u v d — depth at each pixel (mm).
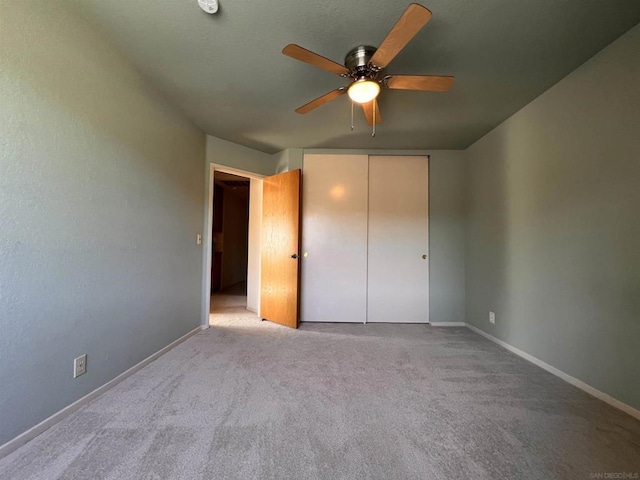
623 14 1582
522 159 2646
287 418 1618
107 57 1858
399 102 2568
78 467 1229
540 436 1482
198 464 1263
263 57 1987
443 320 3746
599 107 1902
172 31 1747
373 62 1690
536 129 2477
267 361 2445
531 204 2527
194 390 1922
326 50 1889
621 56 1759
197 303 3234
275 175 3854
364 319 3768
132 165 2129
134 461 1272
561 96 2211
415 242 3811
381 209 3840
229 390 1930
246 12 1589
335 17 1619
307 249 3840
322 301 3807
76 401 1657
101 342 1852
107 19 1660
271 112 2799
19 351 1350
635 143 1688
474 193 3512
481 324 3314
